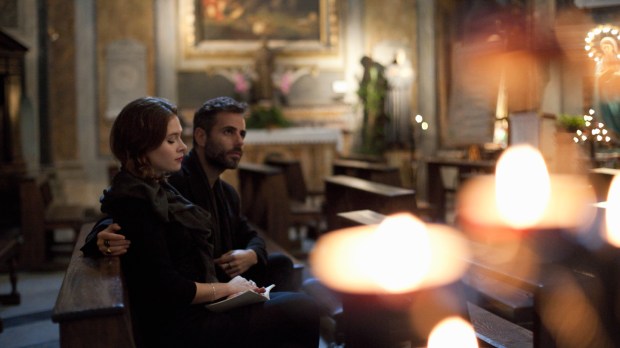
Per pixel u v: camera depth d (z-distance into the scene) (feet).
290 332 9.27
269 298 9.42
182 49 41.68
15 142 30.53
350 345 11.69
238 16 42.14
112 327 6.75
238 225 11.91
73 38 39.60
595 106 20.17
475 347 10.20
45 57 38.17
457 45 36.94
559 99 23.62
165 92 41.50
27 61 37.68
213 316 8.96
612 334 8.92
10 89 30.30
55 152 39.24
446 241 11.92
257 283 11.25
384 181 23.27
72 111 39.60
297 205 26.25
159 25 41.22
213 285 9.00
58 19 39.29
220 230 11.08
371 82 40.37
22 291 20.34
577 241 10.02
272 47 42.34
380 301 10.77
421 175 41.16
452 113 38.04
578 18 21.93
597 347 8.84
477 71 35.35
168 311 8.96
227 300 8.92
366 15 43.11
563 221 11.37
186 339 8.82
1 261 16.57
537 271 9.37
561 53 23.48
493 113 35.14
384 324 10.73
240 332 8.95
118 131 8.90
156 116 8.85
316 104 42.57
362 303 11.16
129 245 8.75
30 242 23.34
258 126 38.93
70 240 29.89
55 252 25.70
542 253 11.09
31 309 18.20
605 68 17.81
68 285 7.50
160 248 8.75
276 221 23.49
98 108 40.22
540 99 24.70
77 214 25.13
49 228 23.49
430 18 42.65
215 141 10.92
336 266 13.25
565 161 20.53
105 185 40.06
